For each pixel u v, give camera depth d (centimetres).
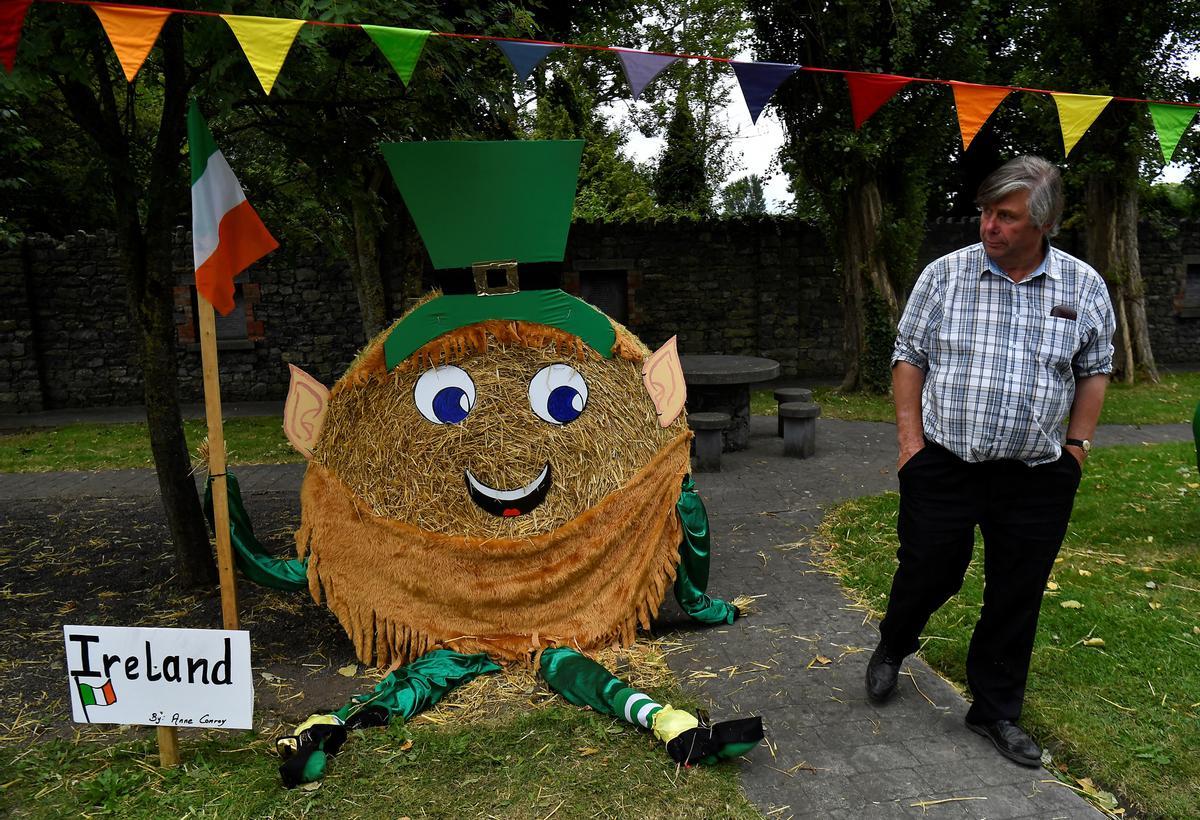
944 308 271
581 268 1390
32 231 1363
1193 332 1593
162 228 433
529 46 266
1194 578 443
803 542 526
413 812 249
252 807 252
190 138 284
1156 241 1560
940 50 1098
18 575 492
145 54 235
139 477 773
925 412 282
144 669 265
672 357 362
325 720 283
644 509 358
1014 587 274
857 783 263
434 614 349
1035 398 259
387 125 485
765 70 287
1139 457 751
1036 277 260
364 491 343
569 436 345
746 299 1434
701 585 381
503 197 325
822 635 379
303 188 654
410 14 358
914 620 300
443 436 338
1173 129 317
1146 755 270
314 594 348
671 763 272
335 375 1344
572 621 353
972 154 1772
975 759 277
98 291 1280
